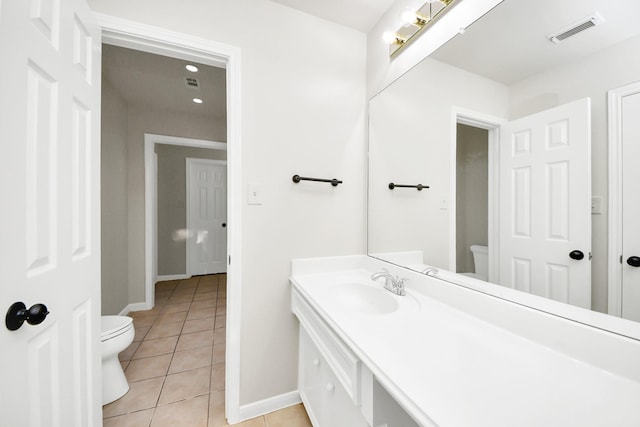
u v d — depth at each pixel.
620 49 0.62
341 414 0.93
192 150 4.23
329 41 1.54
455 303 0.99
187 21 1.21
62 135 0.80
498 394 0.52
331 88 1.54
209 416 1.36
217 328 2.41
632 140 0.60
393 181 1.43
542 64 0.78
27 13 0.64
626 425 0.45
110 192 2.44
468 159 1.03
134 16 1.12
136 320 2.57
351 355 0.76
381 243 1.51
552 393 0.53
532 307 0.78
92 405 1.00
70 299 0.85
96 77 1.03
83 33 0.94
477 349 0.70
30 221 0.67
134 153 2.84
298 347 1.47
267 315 1.40
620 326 0.62
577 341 0.66
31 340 0.67
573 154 0.71
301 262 1.46
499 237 0.91
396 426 0.71
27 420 0.65
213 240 4.46
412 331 0.79
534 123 0.80
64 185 0.82
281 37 1.41
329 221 1.55
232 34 1.30
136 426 1.29
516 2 0.84
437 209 1.17
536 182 0.80
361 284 1.32
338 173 1.57
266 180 1.38
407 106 1.32
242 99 1.32
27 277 0.65
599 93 0.66
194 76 2.27
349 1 1.39
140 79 2.32
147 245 2.88
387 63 1.46
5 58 0.58
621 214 0.63
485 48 0.94
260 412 1.38
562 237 0.74
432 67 1.17
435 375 0.58
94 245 1.02
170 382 1.64
